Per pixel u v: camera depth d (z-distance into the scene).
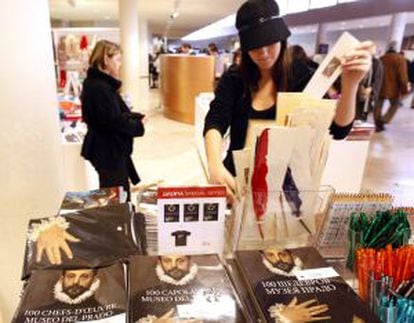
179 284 0.71
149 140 5.68
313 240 0.91
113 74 2.35
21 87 1.44
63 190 1.85
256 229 0.88
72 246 0.81
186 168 4.43
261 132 0.81
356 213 0.88
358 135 2.86
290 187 0.86
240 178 0.89
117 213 0.91
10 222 1.51
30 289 0.69
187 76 6.95
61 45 4.72
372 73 5.08
